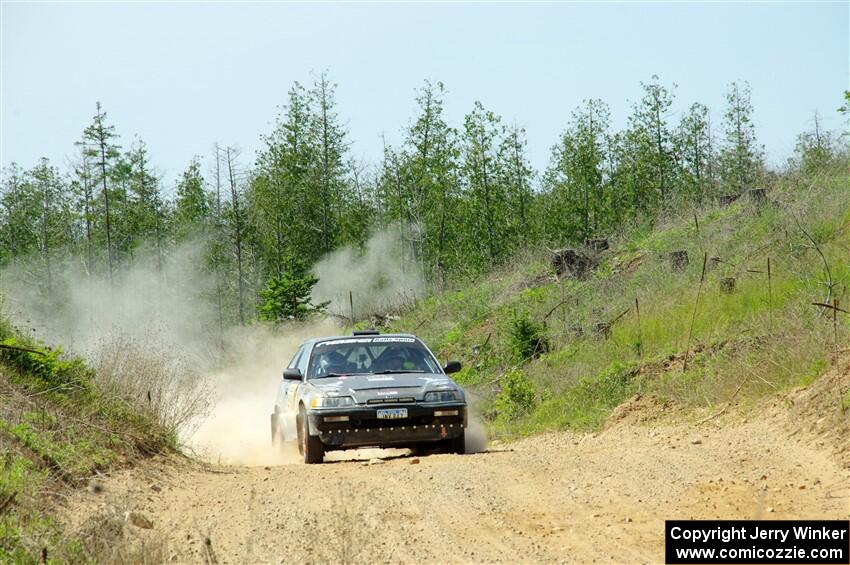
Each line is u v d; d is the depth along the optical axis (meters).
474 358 59.22
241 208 143.62
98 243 166.12
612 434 32.56
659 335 45.28
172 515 20.45
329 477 24.80
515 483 22.23
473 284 86.12
